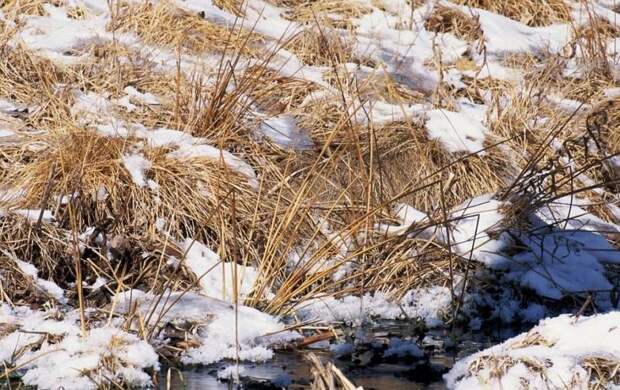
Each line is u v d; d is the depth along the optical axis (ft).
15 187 32.53
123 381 23.85
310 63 43.42
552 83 44.45
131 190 32.22
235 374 24.56
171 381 24.18
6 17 42.22
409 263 31.53
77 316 27.09
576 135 40.50
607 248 33.06
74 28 42.19
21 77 38.65
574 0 53.47
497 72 44.78
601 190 38.19
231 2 46.85
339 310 29.40
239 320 27.27
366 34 46.70
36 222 30.68
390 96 40.42
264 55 42.16
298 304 29.19
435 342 27.96
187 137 34.91
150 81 39.09
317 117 38.27
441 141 37.86
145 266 30.60
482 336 28.73
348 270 31.27
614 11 54.39
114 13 43.50
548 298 30.63
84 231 31.40
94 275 30.22
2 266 29.35
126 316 26.96
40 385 23.56
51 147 33.76
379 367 25.58
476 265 31.76
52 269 30.01
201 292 29.63
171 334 26.53
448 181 36.06
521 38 48.49
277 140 36.55
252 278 30.27
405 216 33.73
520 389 22.65
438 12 48.98
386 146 37.06
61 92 37.29
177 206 32.09
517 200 33.17
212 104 35.96
